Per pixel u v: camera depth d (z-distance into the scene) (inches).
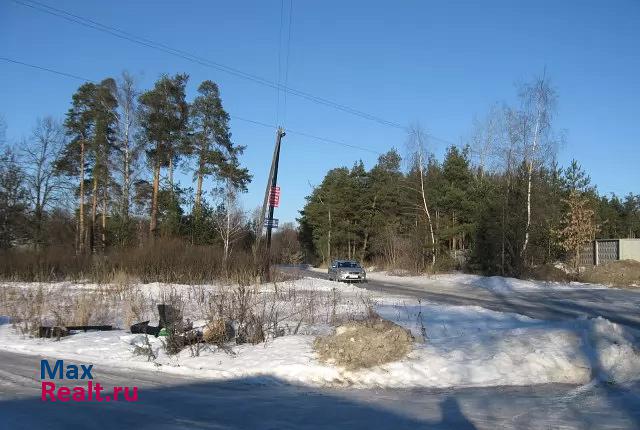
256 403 285.7
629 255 1508.4
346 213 2471.7
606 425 248.5
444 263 1676.9
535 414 266.4
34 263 1235.2
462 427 247.0
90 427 242.4
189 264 1167.0
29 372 350.3
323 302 691.4
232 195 1685.5
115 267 1195.3
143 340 432.5
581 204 1434.5
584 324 437.7
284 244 2662.4
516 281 1275.8
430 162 1838.1
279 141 1241.4
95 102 1819.6
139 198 1775.3
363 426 248.1
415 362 355.6
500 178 1614.2
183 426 245.0
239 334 425.1
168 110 1708.9
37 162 1991.9
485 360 360.2
